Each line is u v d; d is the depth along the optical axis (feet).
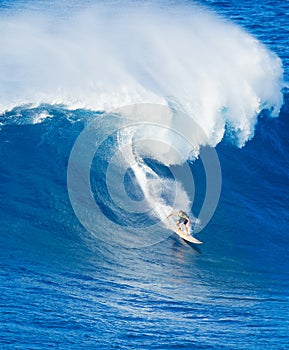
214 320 205.98
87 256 246.88
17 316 197.06
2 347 177.58
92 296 216.95
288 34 570.87
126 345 184.85
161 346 185.47
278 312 215.31
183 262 249.96
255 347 186.60
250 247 267.59
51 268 235.61
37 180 291.58
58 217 268.21
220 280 240.53
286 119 363.35
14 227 260.62
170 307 213.87
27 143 317.42
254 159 333.42
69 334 188.75
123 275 236.63
